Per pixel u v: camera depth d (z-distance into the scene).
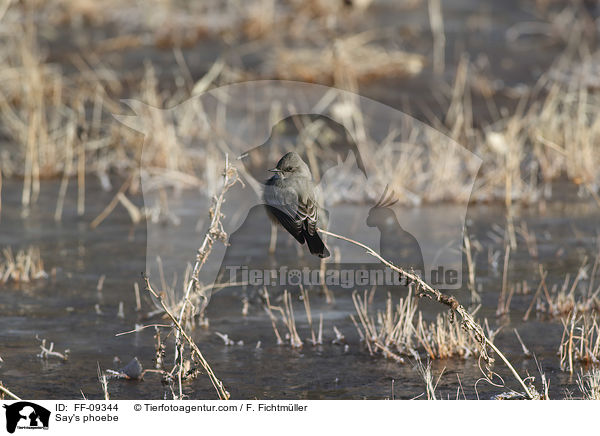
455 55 56.75
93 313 23.39
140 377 19.69
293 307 24.08
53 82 45.38
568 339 21.58
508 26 65.75
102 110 42.84
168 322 22.83
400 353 21.16
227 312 23.70
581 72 50.31
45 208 32.47
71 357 20.72
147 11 62.34
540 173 36.72
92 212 32.09
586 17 66.94
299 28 61.47
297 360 20.75
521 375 19.84
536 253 28.06
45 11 63.41
